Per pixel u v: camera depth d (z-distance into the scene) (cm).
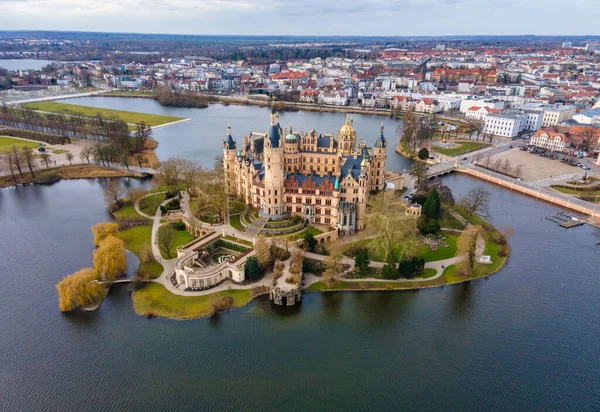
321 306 15900
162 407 11519
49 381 12394
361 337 14375
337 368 13012
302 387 12256
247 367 12950
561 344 14100
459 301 16225
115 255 16875
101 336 14188
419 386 12400
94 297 15900
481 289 16962
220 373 12694
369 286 16825
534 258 19362
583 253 19888
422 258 18162
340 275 17375
